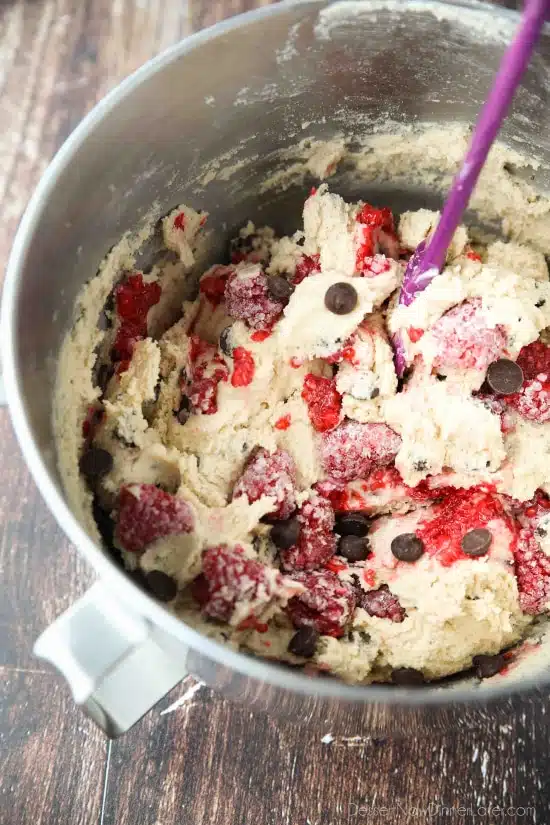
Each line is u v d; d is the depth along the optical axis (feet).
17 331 1.05
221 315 1.29
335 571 1.20
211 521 1.15
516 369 1.20
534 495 1.22
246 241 1.34
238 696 1.08
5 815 1.22
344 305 1.21
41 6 1.51
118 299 1.22
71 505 1.04
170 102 1.14
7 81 1.48
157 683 1.06
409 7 1.11
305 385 1.24
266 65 1.16
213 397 1.23
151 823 1.22
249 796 1.22
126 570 1.13
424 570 1.18
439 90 1.21
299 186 1.32
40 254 1.08
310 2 1.11
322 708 1.00
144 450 1.18
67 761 1.24
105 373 1.22
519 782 1.22
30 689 1.26
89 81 1.48
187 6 1.50
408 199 1.34
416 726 1.06
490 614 1.17
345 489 1.23
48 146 1.46
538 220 1.29
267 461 1.20
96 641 1.04
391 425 1.22
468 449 1.20
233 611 1.11
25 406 1.03
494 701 0.99
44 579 1.30
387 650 1.17
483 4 1.11
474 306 1.19
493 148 1.25
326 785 1.22
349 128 1.26
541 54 1.12
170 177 1.21
